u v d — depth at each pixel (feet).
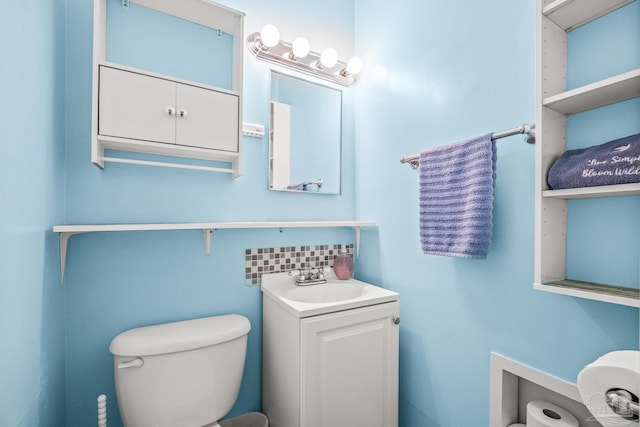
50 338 3.02
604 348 2.66
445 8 4.17
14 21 2.17
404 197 4.81
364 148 5.70
